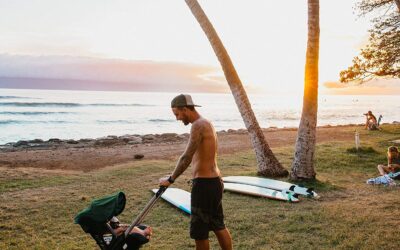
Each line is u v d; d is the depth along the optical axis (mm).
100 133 35188
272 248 5340
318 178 10594
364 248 5141
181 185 10086
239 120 52625
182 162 4152
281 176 10922
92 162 15484
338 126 33281
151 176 11469
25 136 31359
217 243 5512
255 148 11266
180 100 4305
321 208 7301
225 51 11219
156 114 58531
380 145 17672
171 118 51375
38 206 8070
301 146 10180
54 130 36250
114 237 4008
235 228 6258
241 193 8820
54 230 6492
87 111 59156
